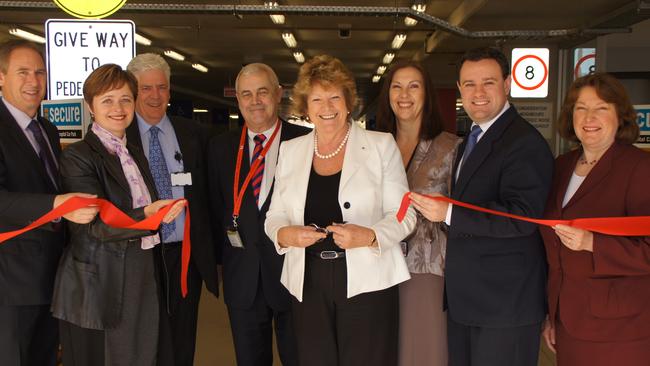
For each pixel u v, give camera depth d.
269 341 2.83
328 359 2.06
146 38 12.39
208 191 2.89
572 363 1.96
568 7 8.03
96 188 2.09
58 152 2.48
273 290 2.66
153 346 2.21
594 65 8.83
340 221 2.00
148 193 2.25
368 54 14.71
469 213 1.91
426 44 12.12
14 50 2.22
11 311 2.19
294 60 15.83
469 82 2.08
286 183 2.15
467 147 2.17
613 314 1.83
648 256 1.75
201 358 3.67
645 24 9.88
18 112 2.27
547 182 1.94
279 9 8.28
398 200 2.05
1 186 2.10
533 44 9.44
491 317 2.02
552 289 2.01
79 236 2.12
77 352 2.15
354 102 2.08
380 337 2.04
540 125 9.47
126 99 2.15
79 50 3.91
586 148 1.96
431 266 2.28
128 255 2.15
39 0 8.45
